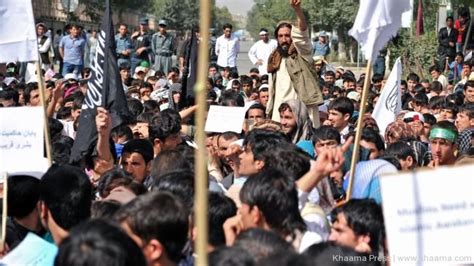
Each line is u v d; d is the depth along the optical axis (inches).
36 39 268.4
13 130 243.9
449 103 510.3
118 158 330.0
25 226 222.2
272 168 201.8
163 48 1043.3
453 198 155.6
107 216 198.2
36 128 244.1
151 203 167.0
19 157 243.8
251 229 165.9
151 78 840.3
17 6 267.6
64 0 1691.7
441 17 1234.0
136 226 164.7
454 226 155.3
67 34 1011.9
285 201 189.3
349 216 195.8
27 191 219.8
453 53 1066.7
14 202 219.5
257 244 159.9
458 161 300.8
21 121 244.2
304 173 232.7
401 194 156.7
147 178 294.4
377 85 767.1
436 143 336.8
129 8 2119.8
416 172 156.7
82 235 137.2
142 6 2148.1
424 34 1166.3
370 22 250.7
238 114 412.5
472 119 448.8
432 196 155.9
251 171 266.4
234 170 301.9
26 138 243.9
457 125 454.6
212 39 1150.3
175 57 1114.1
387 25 250.7
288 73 447.2
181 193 205.6
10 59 268.5
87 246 135.4
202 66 128.3
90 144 306.0
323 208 245.0
